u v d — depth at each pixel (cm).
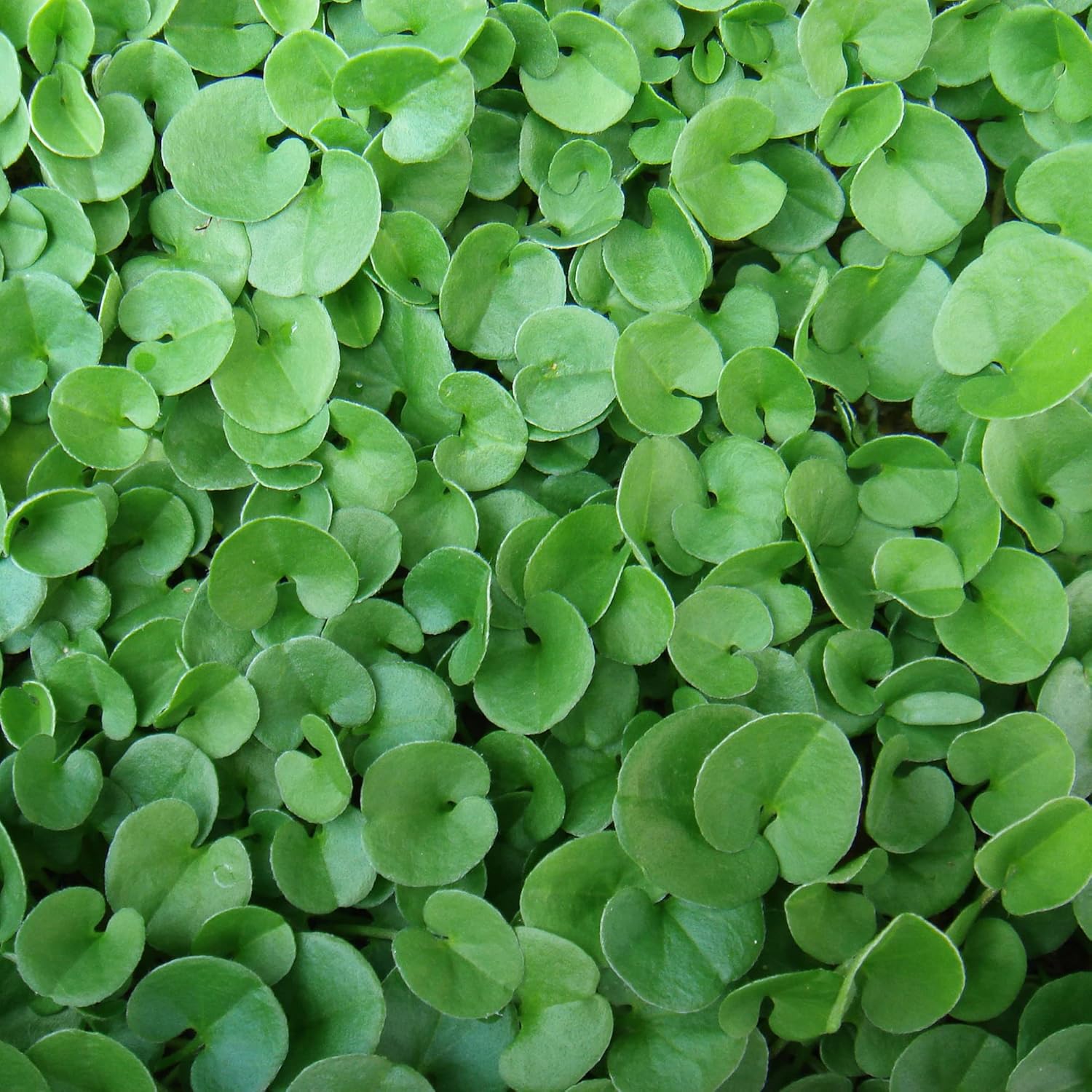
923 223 25
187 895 23
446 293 24
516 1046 22
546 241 25
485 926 22
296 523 23
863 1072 23
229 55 25
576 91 25
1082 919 23
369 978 23
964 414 25
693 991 22
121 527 25
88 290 25
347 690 24
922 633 24
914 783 23
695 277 25
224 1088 22
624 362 24
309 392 24
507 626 24
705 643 23
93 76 25
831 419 26
